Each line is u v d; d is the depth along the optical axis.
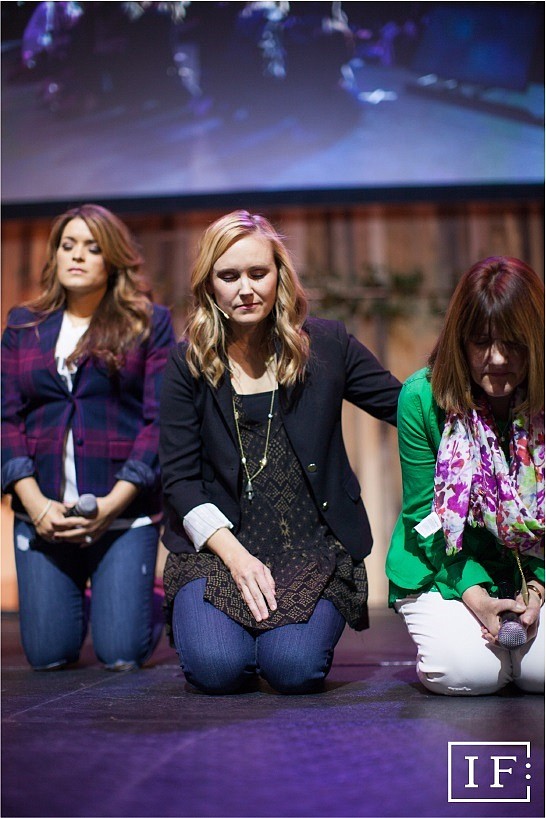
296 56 3.71
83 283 2.12
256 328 1.72
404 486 1.63
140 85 3.75
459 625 1.54
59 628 2.07
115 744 1.20
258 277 1.62
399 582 1.63
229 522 1.67
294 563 1.66
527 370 1.46
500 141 3.67
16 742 1.22
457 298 1.45
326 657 1.59
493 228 3.85
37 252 3.94
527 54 3.64
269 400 1.71
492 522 1.51
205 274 1.63
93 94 3.75
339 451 1.75
